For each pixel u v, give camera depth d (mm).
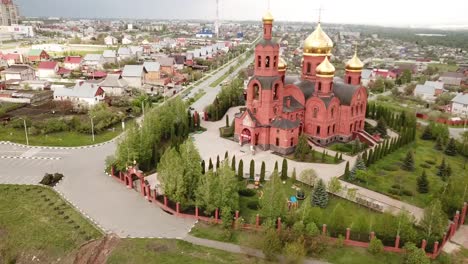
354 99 106500
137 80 182875
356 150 99688
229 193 67062
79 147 103438
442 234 59094
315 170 88500
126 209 71438
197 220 67938
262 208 64312
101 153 99500
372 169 89938
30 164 91500
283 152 98188
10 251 62875
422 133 118625
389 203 74312
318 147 103562
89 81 172125
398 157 99000
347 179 83562
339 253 58938
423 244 57500
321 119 103062
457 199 68250
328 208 71625
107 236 63031
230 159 94188
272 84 97500
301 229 59344
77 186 80312
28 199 74625
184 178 70500
